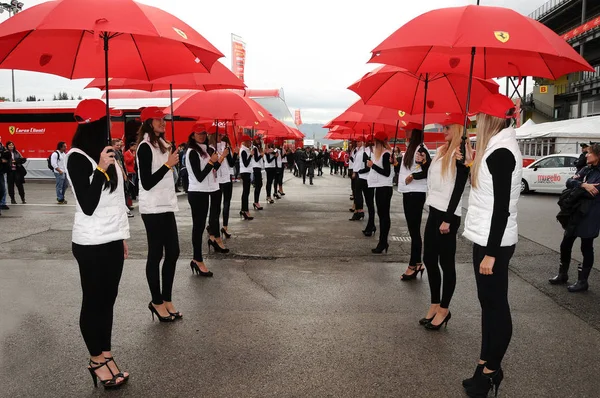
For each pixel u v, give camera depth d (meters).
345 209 13.76
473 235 3.25
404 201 6.07
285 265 6.96
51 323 4.61
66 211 12.74
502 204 3.05
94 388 3.39
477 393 3.25
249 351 4.01
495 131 3.21
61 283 5.96
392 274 6.50
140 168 4.48
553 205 14.80
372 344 4.17
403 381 3.51
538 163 18.53
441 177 4.46
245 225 10.63
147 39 4.18
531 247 8.16
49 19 3.11
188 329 4.49
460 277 6.34
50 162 14.36
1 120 23.30
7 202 14.84
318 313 4.95
